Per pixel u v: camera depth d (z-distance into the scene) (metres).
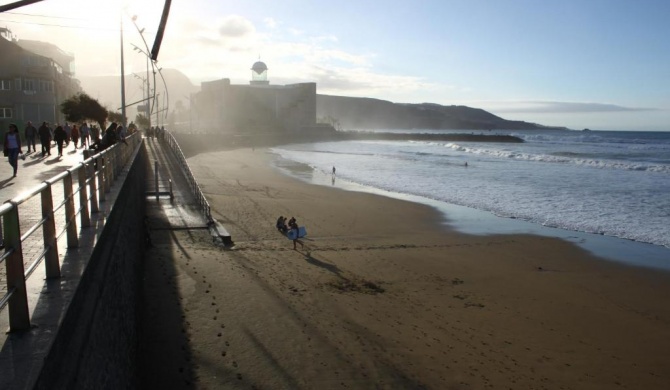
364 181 41.97
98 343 4.89
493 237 22.30
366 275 16.19
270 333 11.09
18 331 3.49
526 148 100.00
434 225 24.62
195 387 8.89
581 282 16.44
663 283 16.45
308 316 12.20
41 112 47.56
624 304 14.56
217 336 10.79
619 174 48.59
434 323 12.49
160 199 24.78
